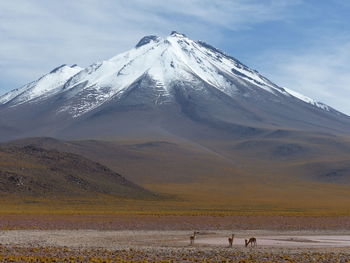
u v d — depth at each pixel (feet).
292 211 426.10
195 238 239.50
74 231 259.19
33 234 238.68
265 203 544.21
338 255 181.47
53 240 219.41
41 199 472.85
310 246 215.51
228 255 177.78
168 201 543.39
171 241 227.61
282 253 186.91
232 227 296.10
